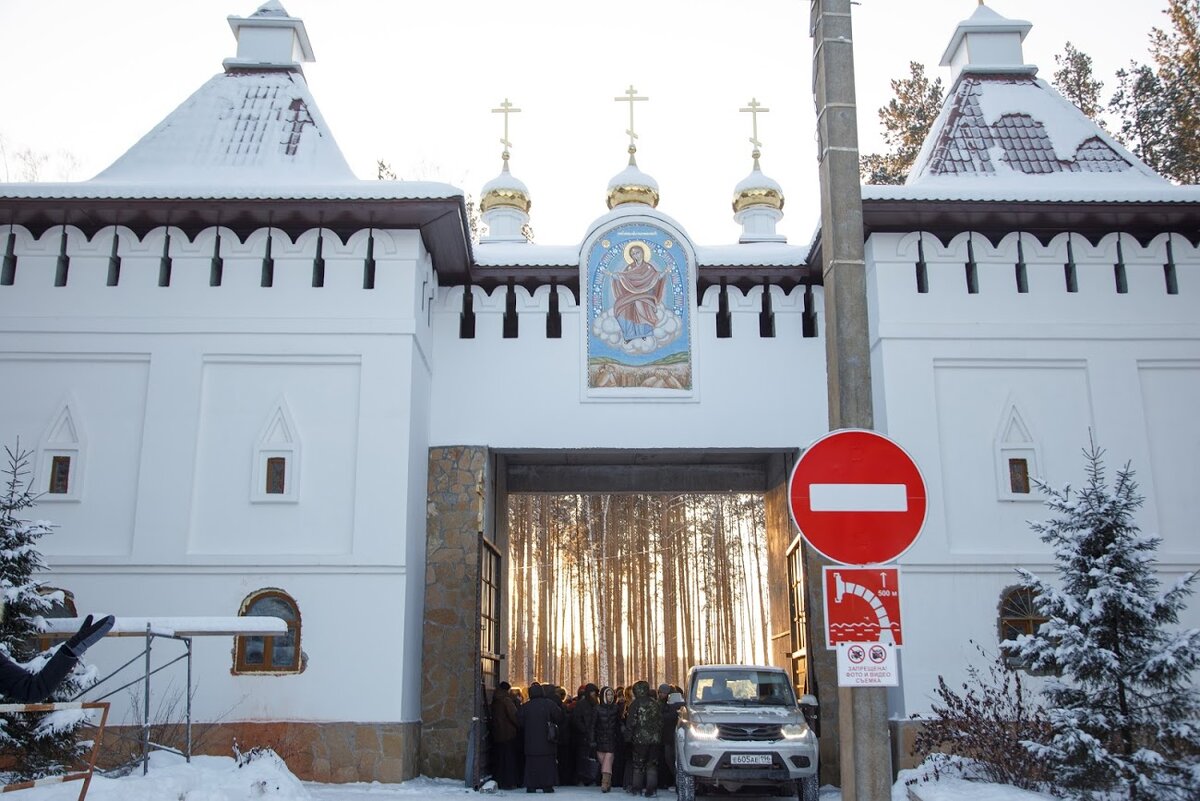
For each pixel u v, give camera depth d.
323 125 18.67
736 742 13.59
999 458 16.33
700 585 43.72
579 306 18.17
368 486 15.91
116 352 16.39
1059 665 10.62
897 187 16.47
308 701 15.20
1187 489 16.36
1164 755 10.20
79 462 16.00
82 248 16.73
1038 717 12.42
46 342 16.41
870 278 17.22
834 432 6.09
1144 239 17.33
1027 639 10.82
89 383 16.33
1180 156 31.36
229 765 12.88
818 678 16.77
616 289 18.16
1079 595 10.81
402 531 15.75
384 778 14.98
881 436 6.08
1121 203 16.41
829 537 5.96
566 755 18.55
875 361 17.00
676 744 14.52
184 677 15.25
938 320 16.75
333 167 17.98
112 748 14.79
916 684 15.37
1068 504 11.07
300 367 16.42
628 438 17.72
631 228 18.31
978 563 15.84
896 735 15.23
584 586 41.88
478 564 17.03
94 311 16.53
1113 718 10.33
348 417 16.23
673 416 17.81
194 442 16.06
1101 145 18.31
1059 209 16.45
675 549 40.44
